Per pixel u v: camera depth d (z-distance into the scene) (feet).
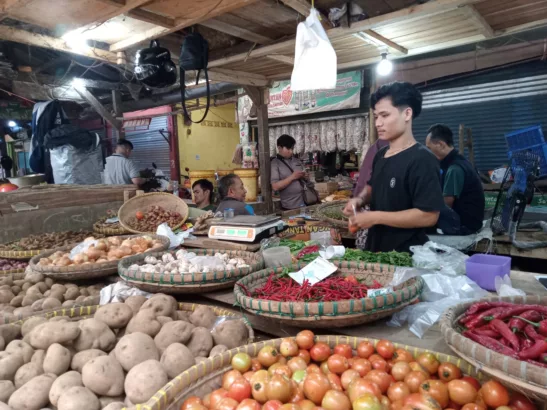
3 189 16.80
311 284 6.33
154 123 38.14
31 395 4.63
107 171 20.88
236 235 9.57
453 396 4.13
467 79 21.44
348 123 25.13
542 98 19.70
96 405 4.56
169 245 9.98
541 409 3.96
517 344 4.12
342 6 11.46
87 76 25.63
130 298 6.66
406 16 10.98
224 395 4.48
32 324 5.98
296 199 19.08
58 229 13.83
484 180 20.38
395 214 7.66
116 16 11.43
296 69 7.96
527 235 14.60
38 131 21.90
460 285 6.30
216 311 6.68
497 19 12.40
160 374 4.69
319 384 4.28
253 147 27.14
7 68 20.30
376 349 5.01
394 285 6.29
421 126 23.11
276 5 11.19
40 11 10.85
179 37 15.76
